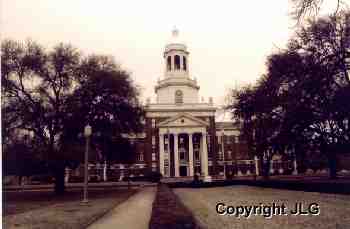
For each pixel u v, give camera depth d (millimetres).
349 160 69375
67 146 29797
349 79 28125
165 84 90750
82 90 31125
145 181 67375
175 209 10438
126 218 14828
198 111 86250
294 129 31734
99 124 31750
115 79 32156
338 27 28688
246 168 90438
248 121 41125
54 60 31594
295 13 14836
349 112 27797
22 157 30406
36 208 19438
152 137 83375
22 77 30469
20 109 29453
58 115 30219
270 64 33656
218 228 11531
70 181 75750
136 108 34625
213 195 26469
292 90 30234
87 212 16641
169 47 93000
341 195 21891
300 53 30766
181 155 86000
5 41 29125
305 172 80125
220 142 92875
